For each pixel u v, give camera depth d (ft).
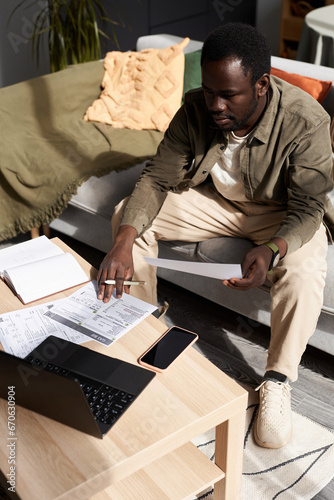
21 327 4.38
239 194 5.80
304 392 5.82
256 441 5.18
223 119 4.88
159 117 8.17
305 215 5.01
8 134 7.87
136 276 6.14
